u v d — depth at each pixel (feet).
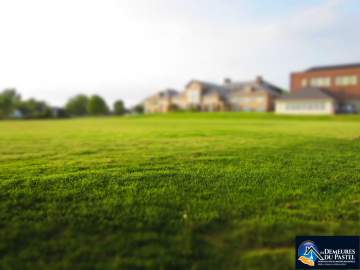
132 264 7.04
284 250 7.80
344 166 17.22
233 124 72.23
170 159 19.66
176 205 10.60
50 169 16.42
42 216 9.57
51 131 48.39
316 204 10.75
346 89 141.69
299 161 18.81
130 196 11.50
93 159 19.79
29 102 329.31
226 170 16.11
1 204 10.50
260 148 24.77
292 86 160.04
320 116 112.98
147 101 266.36
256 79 193.06
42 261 7.13
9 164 17.95
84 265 6.99
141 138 34.53
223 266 7.03
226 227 8.93
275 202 10.94
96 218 9.47
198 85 207.72
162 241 8.09
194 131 45.44
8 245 7.79
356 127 54.75
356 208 10.38
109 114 329.31
